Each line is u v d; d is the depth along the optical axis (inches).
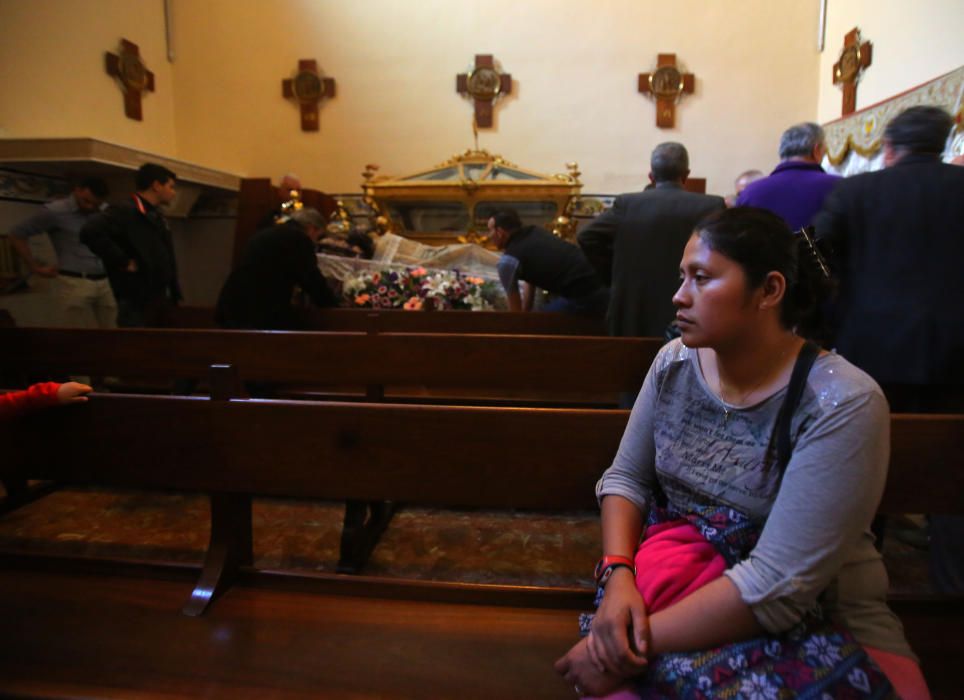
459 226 259.0
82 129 231.6
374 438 63.9
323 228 156.6
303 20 278.8
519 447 63.1
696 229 44.0
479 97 274.8
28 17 208.8
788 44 263.7
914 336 81.5
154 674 52.6
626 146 273.7
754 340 42.5
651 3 267.3
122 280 171.6
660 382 49.3
